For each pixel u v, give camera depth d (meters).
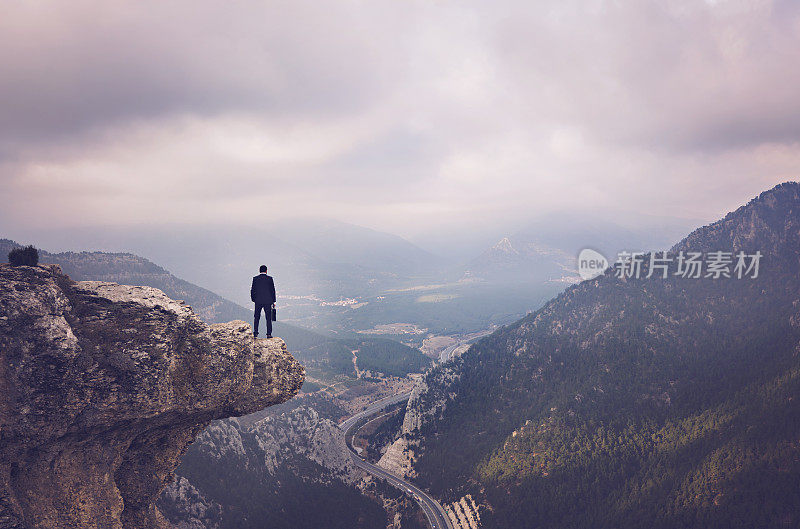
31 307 23.22
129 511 30.50
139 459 30.36
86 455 26.09
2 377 22.39
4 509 22.94
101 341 25.31
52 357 23.23
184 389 27.81
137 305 27.34
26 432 22.86
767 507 147.62
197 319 29.89
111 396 24.81
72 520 24.67
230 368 29.66
